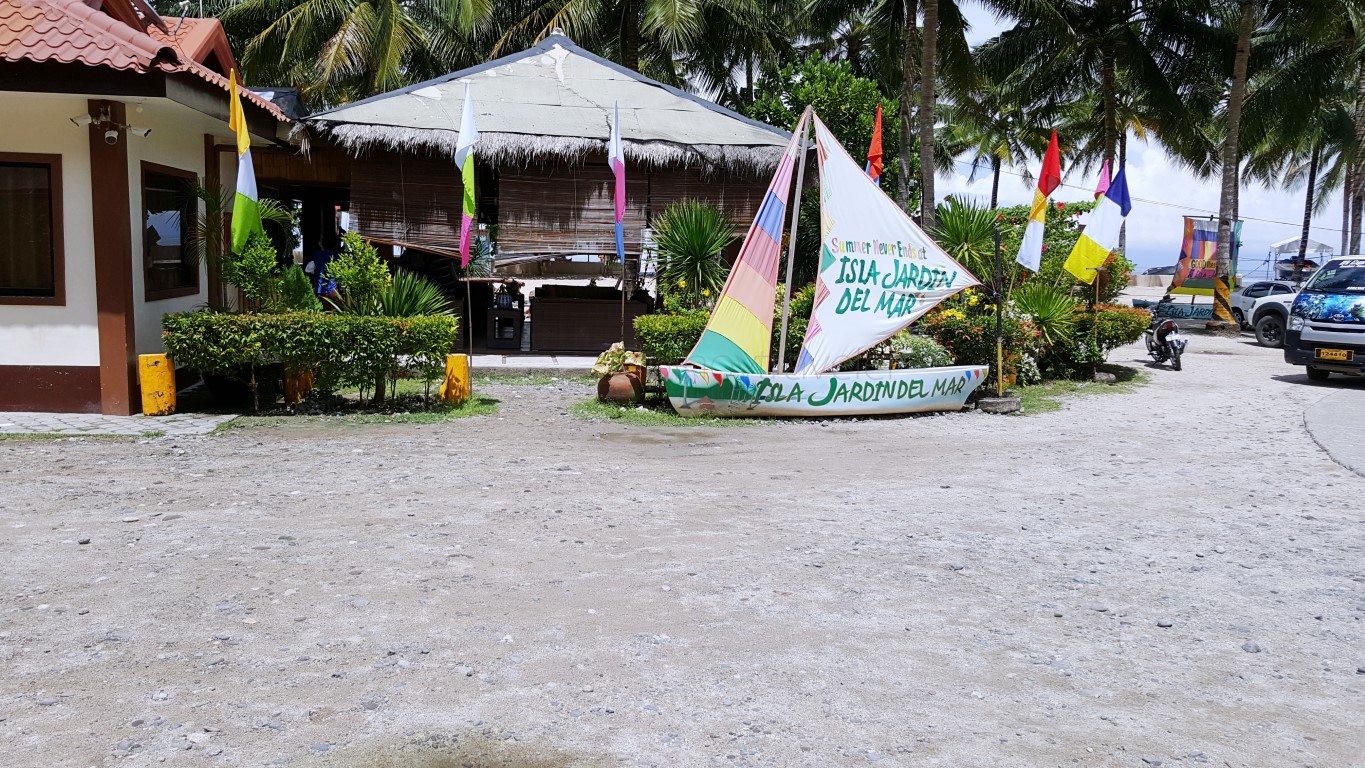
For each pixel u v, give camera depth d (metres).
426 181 16.23
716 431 10.81
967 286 12.36
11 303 10.92
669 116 17.25
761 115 23.08
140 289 11.41
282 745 3.66
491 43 28.20
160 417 10.95
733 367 11.61
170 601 5.11
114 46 10.06
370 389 12.77
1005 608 5.28
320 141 15.52
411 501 7.29
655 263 14.37
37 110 10.70
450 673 4.31
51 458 8.70
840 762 3.62
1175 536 6.74
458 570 5.69
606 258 17.03
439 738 3.74
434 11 26.45
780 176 11.54
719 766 3.58
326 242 20.61
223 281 12.06
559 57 18.75
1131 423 11.87
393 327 11.34
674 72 28.36
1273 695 4.26
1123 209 14.72
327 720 3.86
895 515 7.19
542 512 7.04
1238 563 6.13
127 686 4.12
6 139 10.69
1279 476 8.75
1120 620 5.13
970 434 10.93
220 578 5.47
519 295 18.72
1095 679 4.39
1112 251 17.05
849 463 9.14
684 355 12.62
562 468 8.62
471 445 9.70
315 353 11.18
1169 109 29.45
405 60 27.84
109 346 10.98
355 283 11.75
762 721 3.94
